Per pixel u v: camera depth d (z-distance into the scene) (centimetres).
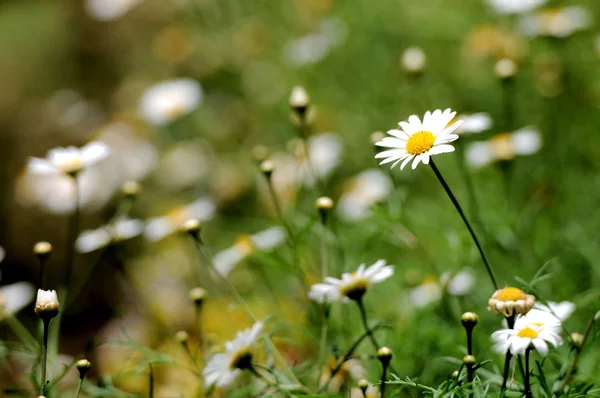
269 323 124
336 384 122
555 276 128
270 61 198
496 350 116
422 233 137
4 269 168
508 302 108
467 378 110
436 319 126
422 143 110
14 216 168
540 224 134
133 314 145
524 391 109
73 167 121
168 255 153
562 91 146
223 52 206
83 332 147
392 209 132
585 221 135
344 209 140
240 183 166
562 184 139
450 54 171
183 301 142
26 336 131
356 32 184
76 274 162
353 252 136
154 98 154
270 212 146
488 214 133
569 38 148
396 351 122
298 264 123
